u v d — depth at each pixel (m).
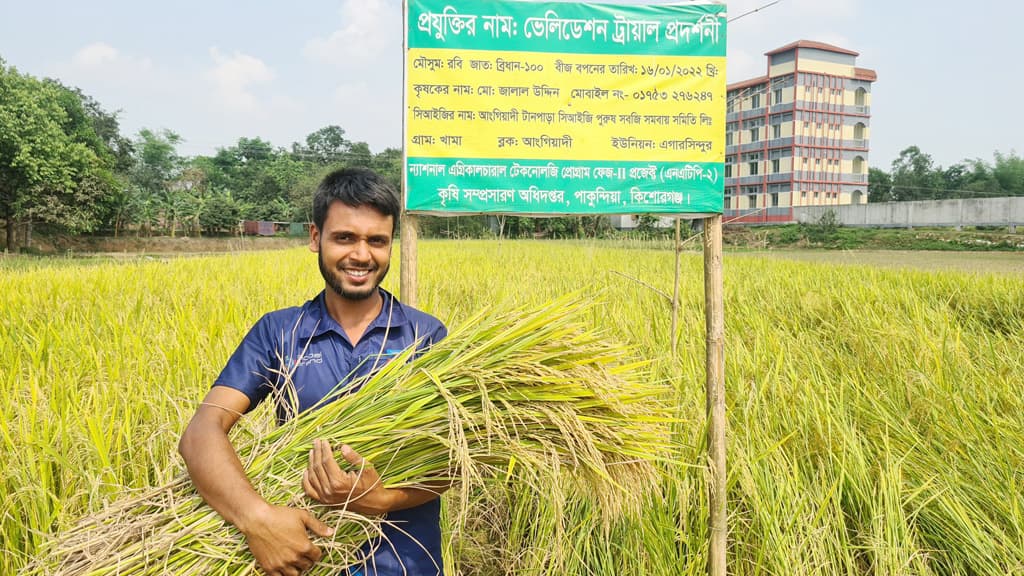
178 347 5.08
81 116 52.59
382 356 2.09
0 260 25.55
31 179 39.59
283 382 2.05
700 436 3.26
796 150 65.31
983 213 47.28
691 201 3.12
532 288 9.68
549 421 2.01
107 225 54.28
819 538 3.03
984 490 3.53
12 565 2.87
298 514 1.73
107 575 1.75
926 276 11.58
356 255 2.01
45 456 3.19
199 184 77.56
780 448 3.72
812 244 46.75
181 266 14.43
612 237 22.47
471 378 1.95
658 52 3.09
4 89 40.03
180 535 1.77
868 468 3.69
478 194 3.06
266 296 9.16
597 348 2.09
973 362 5.64
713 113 3.12
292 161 97.94
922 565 3.12
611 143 3.09
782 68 66.38
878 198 94.75
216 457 1.74
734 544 3.32
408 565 1.99
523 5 3.04
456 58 3.02
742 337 6.46
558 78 3.06
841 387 4.44
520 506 3.42
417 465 1.96
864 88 67.50
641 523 3.05
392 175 97.19
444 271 12.86
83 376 4.68
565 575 3.05
